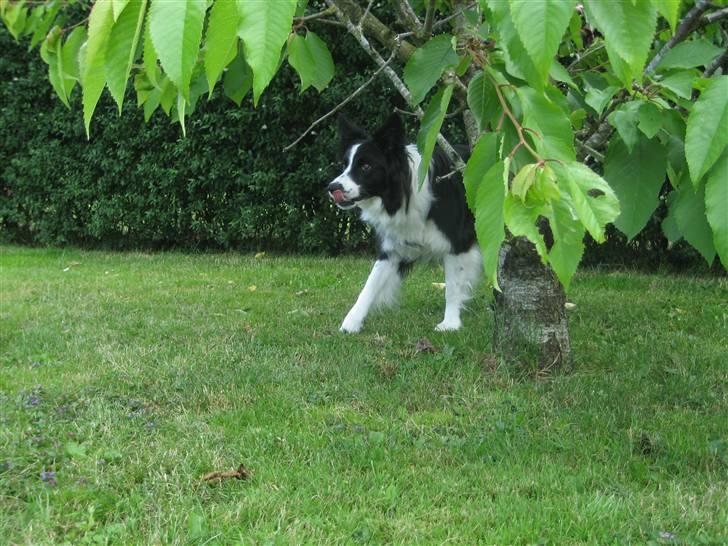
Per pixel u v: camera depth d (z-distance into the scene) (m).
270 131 9.16
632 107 1.62
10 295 6.75
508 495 2.83
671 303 6.30
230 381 4.15
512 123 1.30
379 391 4.01
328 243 9.46
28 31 2.12
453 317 5.53
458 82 1.83
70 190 10.09
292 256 9.60
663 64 1.77
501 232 1.10
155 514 2.67
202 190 9.73
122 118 9.48
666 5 0.90
